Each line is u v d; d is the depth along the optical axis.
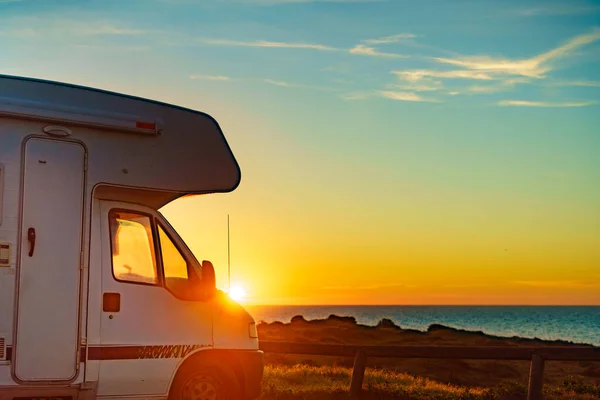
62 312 8.38
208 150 9.40
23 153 8.41
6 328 8.12
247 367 9.46
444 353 12.02
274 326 38.72
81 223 8.62
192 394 9.18
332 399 12.10
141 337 8.81
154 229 9.18
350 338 31.83
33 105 8.44
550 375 22.09
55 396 8.27
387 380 14.21
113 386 8.59
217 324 9.34
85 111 8.70
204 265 9.27
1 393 8.03
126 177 8.91
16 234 8.27
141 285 8.93
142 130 8.98
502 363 24.83
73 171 8.65
